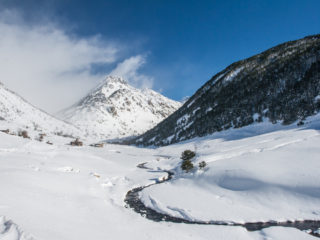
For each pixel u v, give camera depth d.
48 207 15.38
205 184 28.89
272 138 50.97
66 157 42.66
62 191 21.02
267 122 82.19
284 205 21.08
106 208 19.83
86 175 31.62
